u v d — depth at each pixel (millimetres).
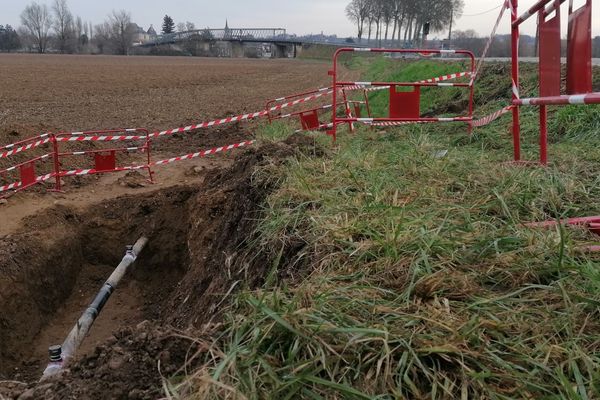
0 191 8305
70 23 124500
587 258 2920
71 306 7277
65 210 7965
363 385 2141
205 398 2043
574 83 4559
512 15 5680
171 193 8375
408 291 2678
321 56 84250
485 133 7504
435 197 4082
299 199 4305
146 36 151250
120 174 9891
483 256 3053
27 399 2719
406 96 7641
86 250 7961
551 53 4859
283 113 18031
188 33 123188
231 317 2686
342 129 9875
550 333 2363
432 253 3090
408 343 2254
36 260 6730
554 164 5035
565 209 3910
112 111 19672
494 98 10750
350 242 3322
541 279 2842
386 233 3258
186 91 28609
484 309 2535
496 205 3895
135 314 7172
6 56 84438
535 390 2047
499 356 2244
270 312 2396
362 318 2508
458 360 2174
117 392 2514
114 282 6230
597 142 6277
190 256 6891
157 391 2455
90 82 34250
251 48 115375
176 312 5457
